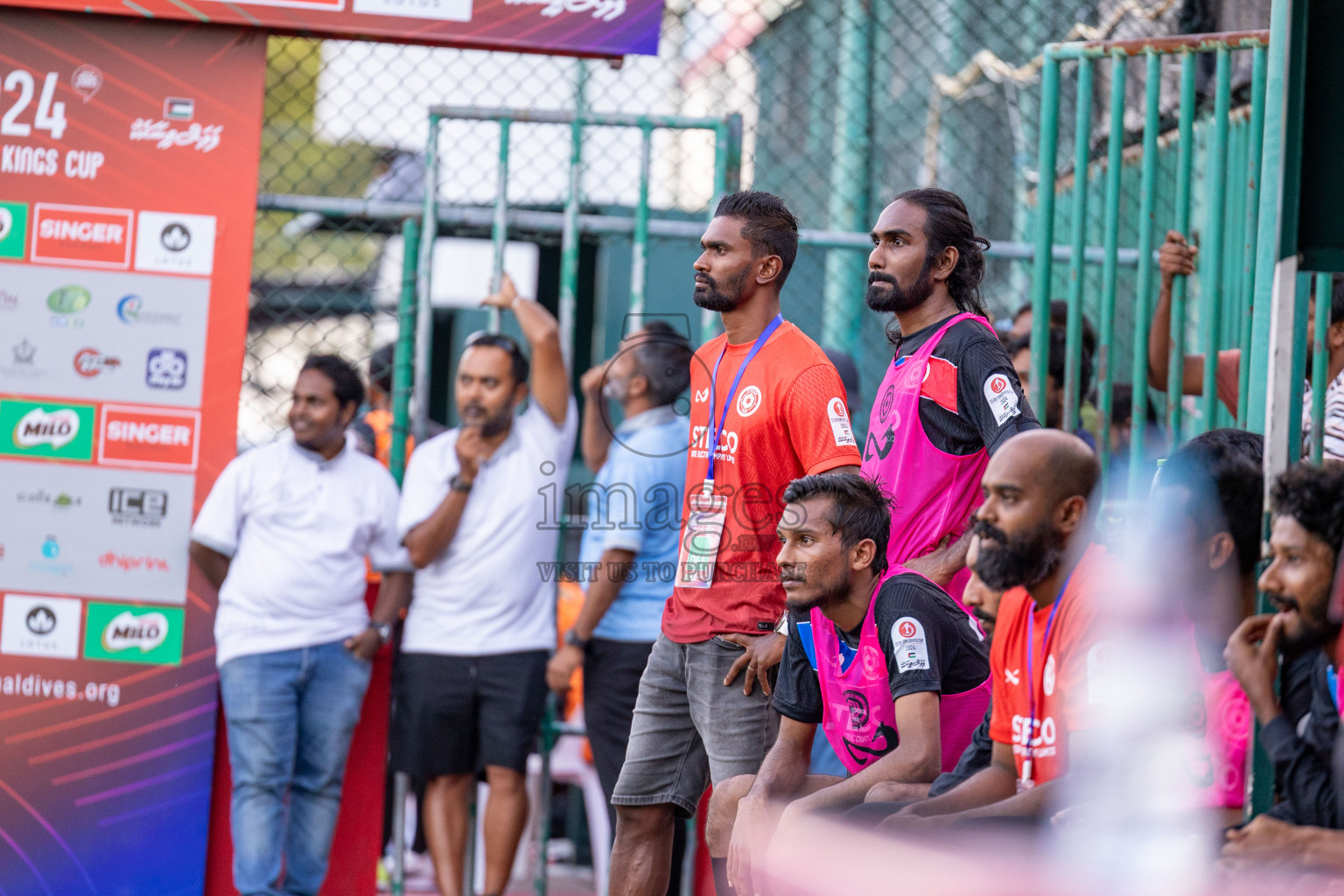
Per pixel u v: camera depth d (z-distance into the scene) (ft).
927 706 24.82
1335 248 22.98
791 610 26.89
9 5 37.99
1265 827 19.85
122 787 38.34
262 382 55.26
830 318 53.52
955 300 29.45
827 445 28.60
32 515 38.37
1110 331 35.06
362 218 41.32
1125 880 20.51
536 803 48.73
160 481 38.65
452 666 38.40
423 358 40.96
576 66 44.09
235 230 38.75
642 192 40.34
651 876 31.32
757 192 30.27
